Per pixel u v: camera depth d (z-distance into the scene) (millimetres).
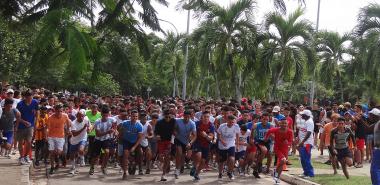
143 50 6895
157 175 13102
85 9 6082
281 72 26172
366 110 18625
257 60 25281
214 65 25406
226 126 12656
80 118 12820
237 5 24125
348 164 12266
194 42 25594
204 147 12562
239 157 13586
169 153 12156
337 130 12398
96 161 13836
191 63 27641
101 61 6008
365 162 16859
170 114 12164
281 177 13273
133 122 12227
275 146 12289
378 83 27672
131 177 12625
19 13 7164
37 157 13789
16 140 13125
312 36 25859
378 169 8648
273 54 25422
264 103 18891
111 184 11406
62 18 5555
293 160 16656
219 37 24547
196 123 12875
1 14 7203
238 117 15570
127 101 17531
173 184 11680
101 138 12664
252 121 14219
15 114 12758
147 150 13266
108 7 6477
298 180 12445
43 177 12094
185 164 14820
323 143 16188
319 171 14109
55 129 12477
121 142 12414
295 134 18016
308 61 25969
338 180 12125
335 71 38469
